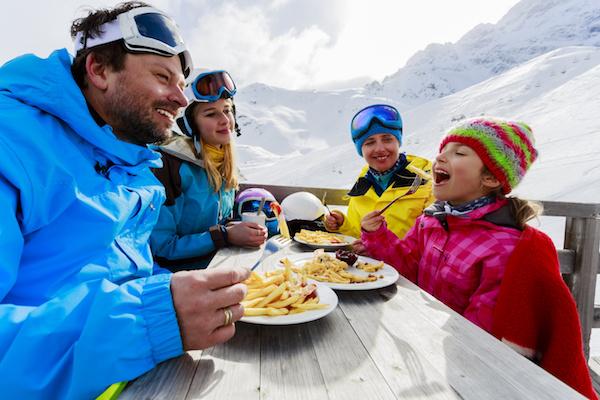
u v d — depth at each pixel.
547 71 102.94
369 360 0.77
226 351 0.80
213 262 1.52
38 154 0.91
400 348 0.82
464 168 1.53
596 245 2.47
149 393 0.64
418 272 1.80
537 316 1.26
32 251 0.96
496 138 1.47
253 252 1.71
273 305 0.94
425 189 2.29
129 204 1.15
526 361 0.77
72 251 0.99
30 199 0.88
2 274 0.78
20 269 0.95
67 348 0.63
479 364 0.76
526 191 33.28
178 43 1.26
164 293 0.70
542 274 1.26
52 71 1.00
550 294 1.24
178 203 2.00
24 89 0.99
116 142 1.14
